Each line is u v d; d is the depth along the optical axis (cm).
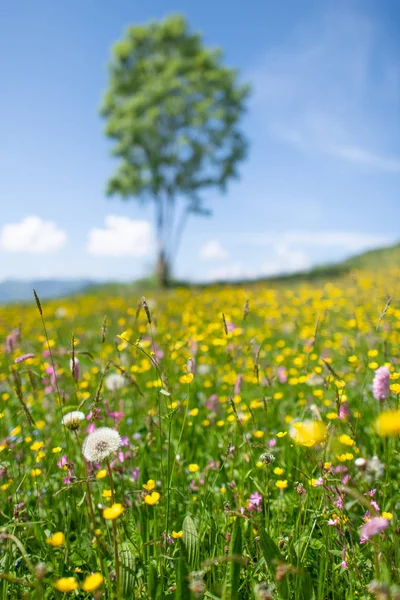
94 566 224
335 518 219
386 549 190
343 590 210
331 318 807
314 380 381
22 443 331
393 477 286
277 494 284
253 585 197
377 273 1642
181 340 550
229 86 3778
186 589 177
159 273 3588
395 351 470
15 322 985
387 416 151
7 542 212
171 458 312
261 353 547
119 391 380
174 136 3744
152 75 3806
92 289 2733
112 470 279
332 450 262
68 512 269
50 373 362
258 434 307
